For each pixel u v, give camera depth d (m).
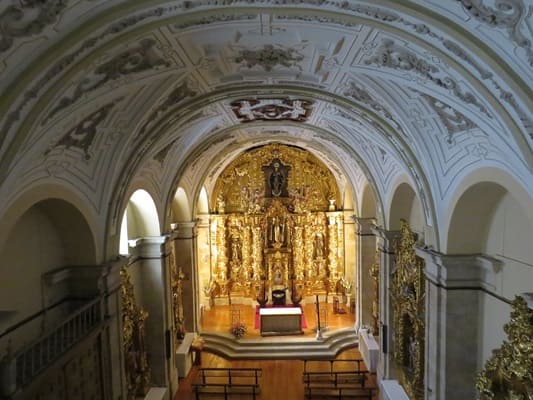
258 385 16.98
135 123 9.87
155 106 9.84
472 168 9.21
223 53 8.40
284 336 21.81
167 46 7.43
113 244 11.46
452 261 10.39
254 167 26.16
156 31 6.72
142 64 7.68
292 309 22.89
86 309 9.83
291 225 26.08
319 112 13.33
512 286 9.21
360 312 21.16
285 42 7.89
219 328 22.83
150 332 15.73
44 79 6.02
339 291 26.52
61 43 5.64
